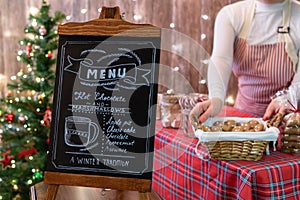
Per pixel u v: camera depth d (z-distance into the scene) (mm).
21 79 2641
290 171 1153
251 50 1834
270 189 1113
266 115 1412
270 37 1808
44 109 2576
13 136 2574
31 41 2580
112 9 1127
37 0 3180
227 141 1185
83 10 2811
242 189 1110
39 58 2508
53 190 1090
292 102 1348
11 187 2477
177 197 1441
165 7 3182
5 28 3180
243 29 1829
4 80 3234
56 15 2619
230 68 1793
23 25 3207
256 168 1118
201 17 3266
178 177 1425
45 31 2514
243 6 1847
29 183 2408
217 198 1220
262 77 1854
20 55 2615
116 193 1310
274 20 1791
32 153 2490
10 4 3154
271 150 1319
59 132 1101
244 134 1170
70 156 1087
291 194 1163
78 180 1075
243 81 1963
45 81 2568
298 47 1798
